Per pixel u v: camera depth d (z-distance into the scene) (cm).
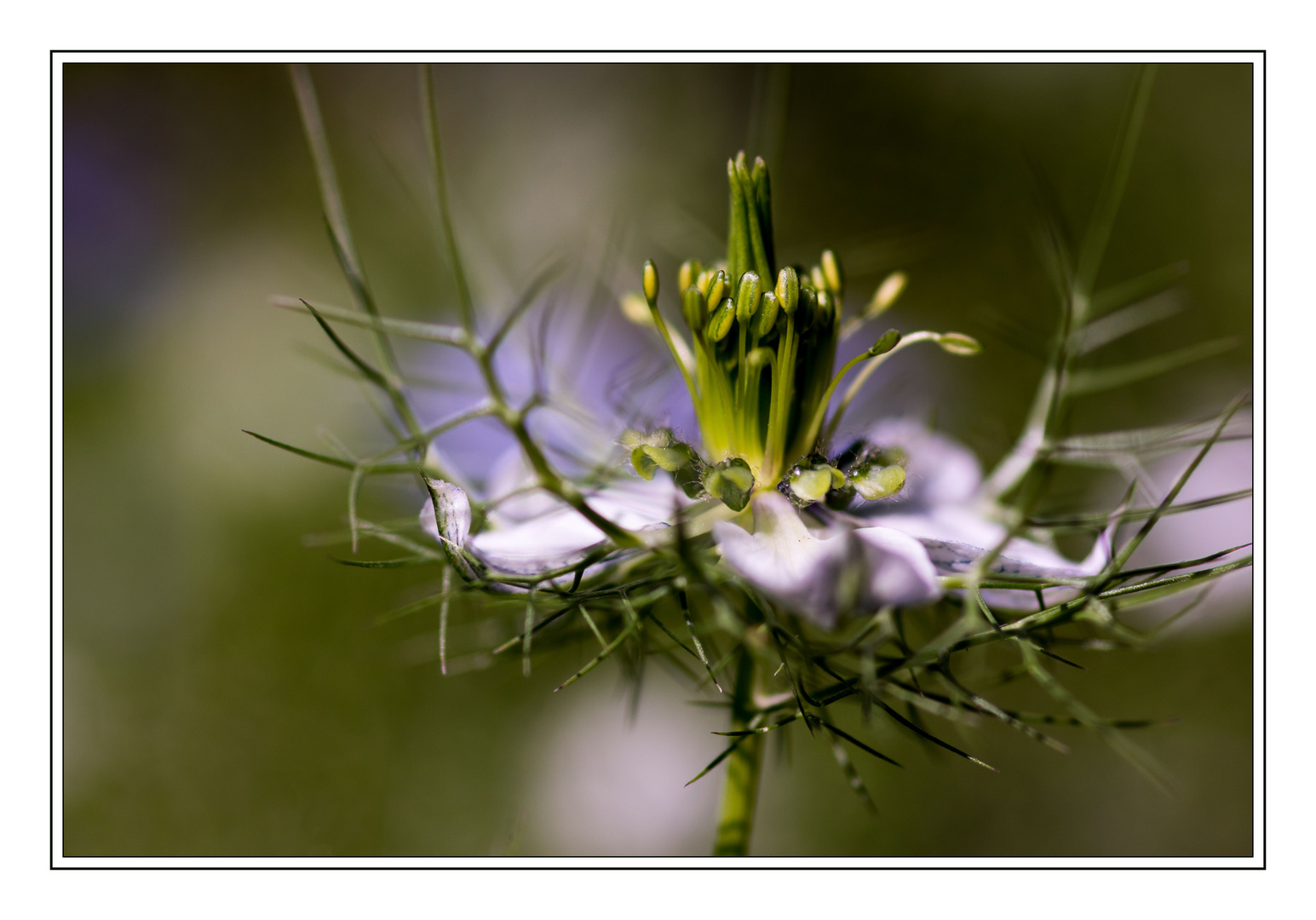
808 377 23
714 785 31
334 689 33
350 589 33
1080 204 36
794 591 22
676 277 35
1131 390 34
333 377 35
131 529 34
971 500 25
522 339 27
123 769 32
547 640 25
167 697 33
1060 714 33
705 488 23
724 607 22
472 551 23
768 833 31
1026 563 23
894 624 23
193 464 34
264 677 33
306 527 34
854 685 23
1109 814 32
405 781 32
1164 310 35
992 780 32
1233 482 28
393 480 27
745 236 23
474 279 28
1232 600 28
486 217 36
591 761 32
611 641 24
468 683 32
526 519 24
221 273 36
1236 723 32
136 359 35
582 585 23
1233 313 35
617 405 25
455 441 27
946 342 23
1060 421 25
